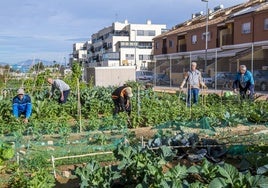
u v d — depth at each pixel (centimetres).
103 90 1939
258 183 482
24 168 678
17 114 1119
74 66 2716
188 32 5044
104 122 1123
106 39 9950
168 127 1078
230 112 1291
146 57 9125
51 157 708
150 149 665
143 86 2236
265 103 1454
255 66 3534
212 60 4397
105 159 738
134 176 576
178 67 4984
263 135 905
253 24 3781
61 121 1156
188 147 747
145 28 9256
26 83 2197
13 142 829
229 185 493
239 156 727
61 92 1473
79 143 887
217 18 4662
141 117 1178
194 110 1284
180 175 547
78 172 572
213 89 3306
